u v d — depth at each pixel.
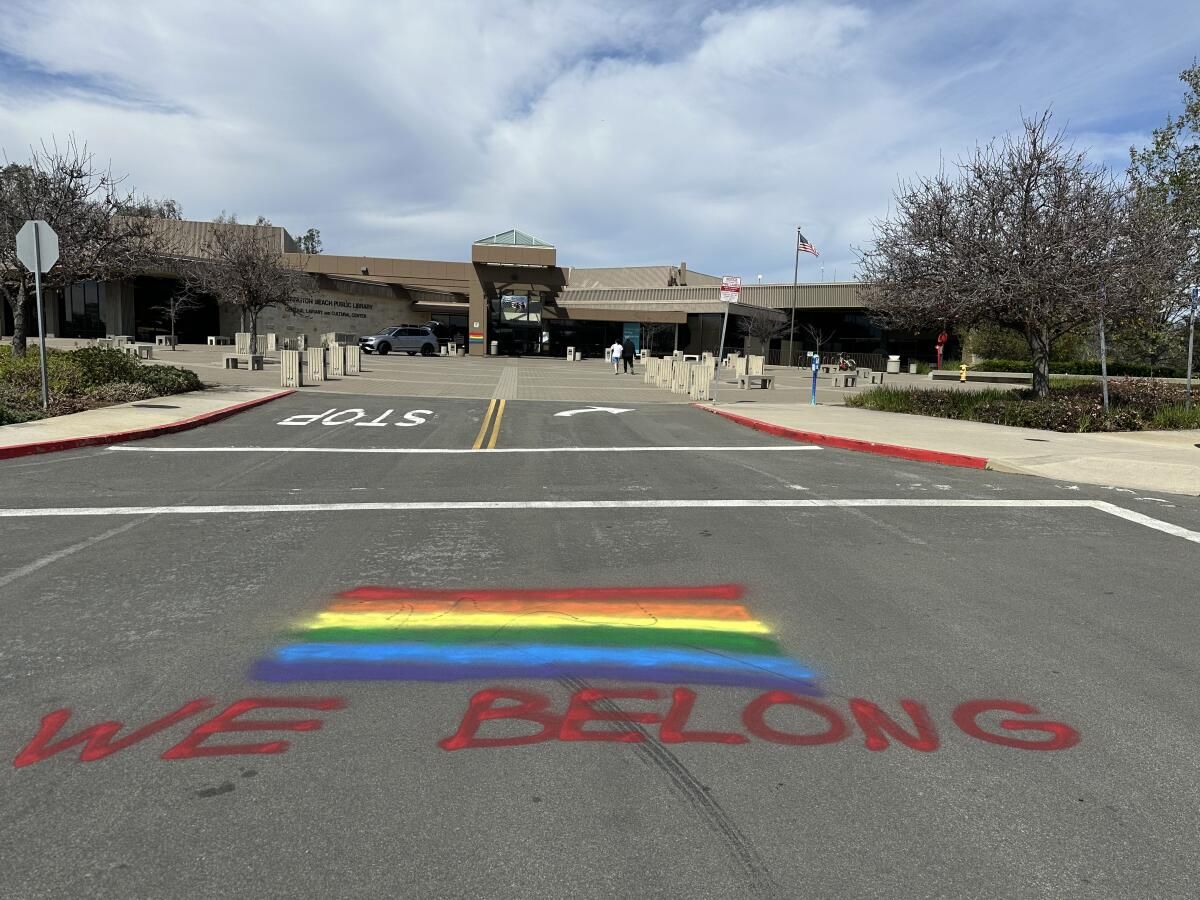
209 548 6.73
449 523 7.80
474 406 19.89
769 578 6.09
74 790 3.16
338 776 3.28
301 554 6.59
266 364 33.16
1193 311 17.86
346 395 21.41
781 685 4.21
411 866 2.72
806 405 22.23
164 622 4.98
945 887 2.66
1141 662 4.59
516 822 2.98
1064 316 18.14
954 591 5.83
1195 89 20.83
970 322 19.05
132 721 3.72
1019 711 3.96
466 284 56.31
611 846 2.85
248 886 2.62
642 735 3.66
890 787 3.26
